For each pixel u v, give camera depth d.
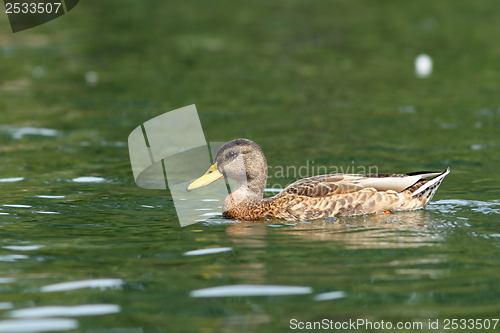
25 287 7.57
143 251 8.88
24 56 28.00
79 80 24.06
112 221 10.38
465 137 16.62
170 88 22.84
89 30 33.31
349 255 8.59
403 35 31.86
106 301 7.16
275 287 7.50
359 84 23.33
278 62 27.00
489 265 8.10
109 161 14.80
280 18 36.50
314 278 7.76
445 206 11.10
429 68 25.52
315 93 22.16
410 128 17.67
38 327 6.54
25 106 20.50
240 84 23.44
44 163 14.54
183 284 7.64
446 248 8.80
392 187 10.88
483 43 29.61
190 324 6.59
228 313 6.85
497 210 10.74
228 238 9.49
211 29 33.66
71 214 10.75
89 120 18.80
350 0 42.09
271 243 9.20
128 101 21.03
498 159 14.51
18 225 10.07
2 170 13.84
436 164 14.26
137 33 32.62
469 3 40.09
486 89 22.14
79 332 6.42
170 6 40.19
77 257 8.62
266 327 6.53
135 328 6.51
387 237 9.38
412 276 7.79
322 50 29.17
